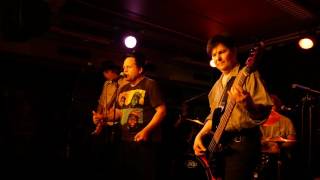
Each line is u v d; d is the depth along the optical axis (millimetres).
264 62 6844
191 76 6648
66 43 4832
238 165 1773
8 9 3211
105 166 3668
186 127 5379
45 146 4582
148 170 2572
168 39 5484
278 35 5355
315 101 4055
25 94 4504
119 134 2891
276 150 3660
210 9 4262
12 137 4324
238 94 1651
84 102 4523
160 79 5984
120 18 4551
